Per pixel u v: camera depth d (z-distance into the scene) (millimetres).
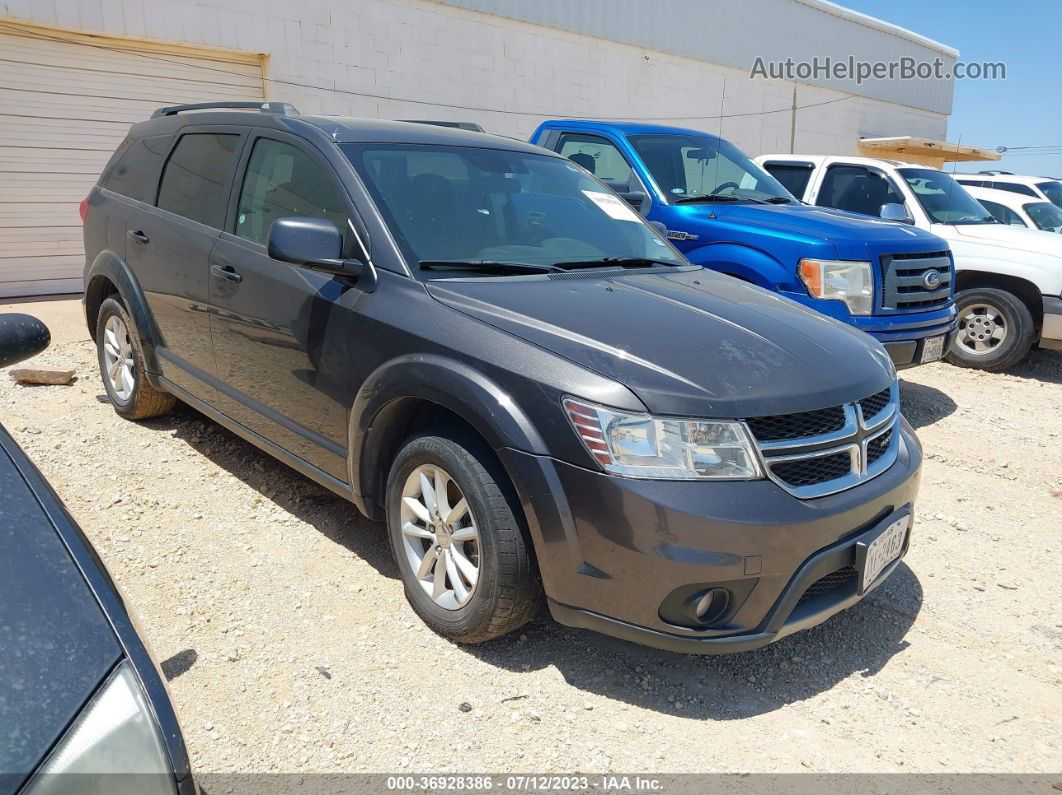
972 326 8273
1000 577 3992
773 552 2658
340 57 11570
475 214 3773
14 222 9328
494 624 2969
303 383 3631
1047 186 11578
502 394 2826
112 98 9758
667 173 6715
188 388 4504
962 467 5469
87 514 3982
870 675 3174
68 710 1399
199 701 2787
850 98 22625
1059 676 3219
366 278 3395
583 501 2676
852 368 3113
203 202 4391
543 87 14336
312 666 3000
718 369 2812
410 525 3258
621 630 2725
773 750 2732
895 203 8070
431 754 2621
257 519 4066
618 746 2707
